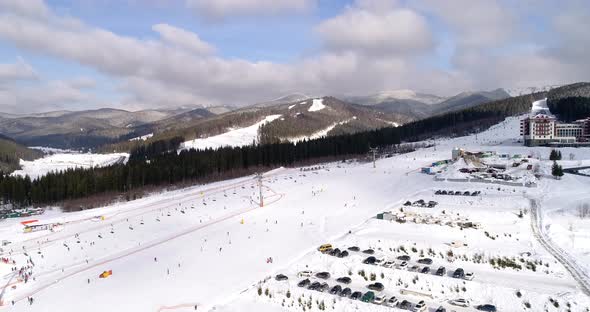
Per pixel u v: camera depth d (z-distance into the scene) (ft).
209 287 240.73
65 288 254.06
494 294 212.43
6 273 293.64
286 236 324.39
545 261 243.19
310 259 269.64
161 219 406.41
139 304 225.35
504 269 241.96
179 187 613.93
